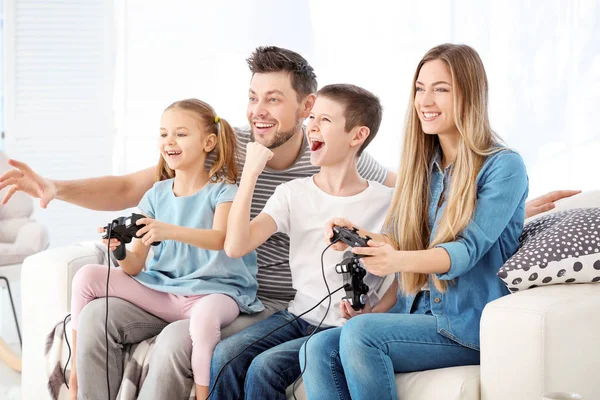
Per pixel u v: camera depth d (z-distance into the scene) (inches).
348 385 68.4
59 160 176.6
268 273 88.4
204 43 176.2
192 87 176.9
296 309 81.4
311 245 81.8
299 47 174.2
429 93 73.3
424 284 74.5
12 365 119.3
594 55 153.1
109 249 79.8
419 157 76.2
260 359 72.9
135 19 175.9
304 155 90.7
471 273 71.4
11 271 128.2
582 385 63.3
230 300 80.9
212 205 86.2
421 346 68.6
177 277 84.7
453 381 65.2
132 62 176.2
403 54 169.5
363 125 82.4
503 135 160.7
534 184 157.2
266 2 174.4
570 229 70.0
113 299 80.9
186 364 76.2
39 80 175.5
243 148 92.7
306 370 70.6
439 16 167.3
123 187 94.4
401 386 68.3
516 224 73.7
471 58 73.0
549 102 157.1
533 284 68.5
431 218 75.6
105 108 176.9
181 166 86.4
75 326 81.6
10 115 175.2
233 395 74.5
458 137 74.9
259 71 88.5
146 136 177.2
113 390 79.3
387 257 68.2
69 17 175.2
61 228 176.1
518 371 62.8
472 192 70.3
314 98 90.6
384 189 84.0
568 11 155.6
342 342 68.6
